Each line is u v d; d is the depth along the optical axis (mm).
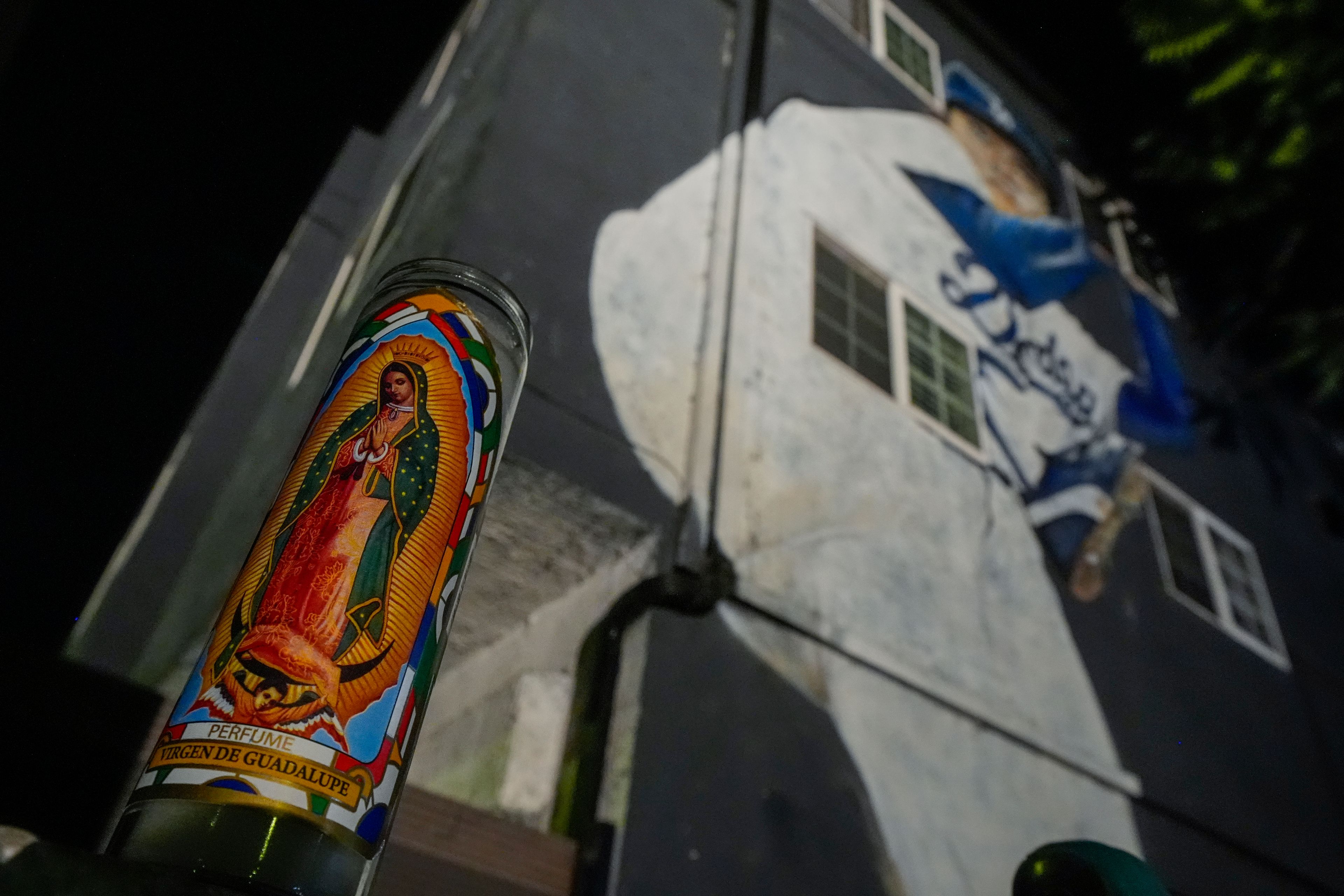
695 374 3725
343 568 958
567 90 4027
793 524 3689
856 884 3031
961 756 3768
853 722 3426
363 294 3689
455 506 1077
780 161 5008
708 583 3137
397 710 937
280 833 821
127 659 3959
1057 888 1549
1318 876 5113
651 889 2553
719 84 5012
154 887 663
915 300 5383
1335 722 6438
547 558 3324
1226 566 6691
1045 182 7906
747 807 2914
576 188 3719
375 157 6305
